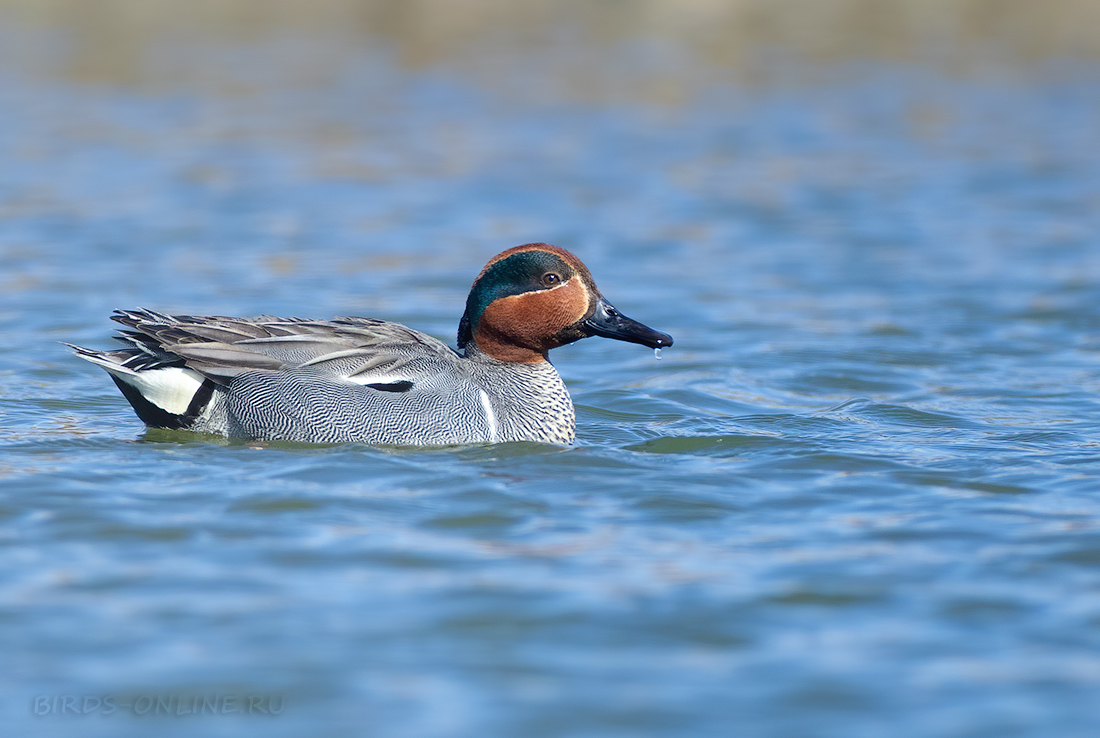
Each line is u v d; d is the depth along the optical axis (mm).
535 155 31125
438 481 11422
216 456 12117
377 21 49625
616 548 9758
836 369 16516
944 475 11797
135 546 9594
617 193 27719
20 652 7848
